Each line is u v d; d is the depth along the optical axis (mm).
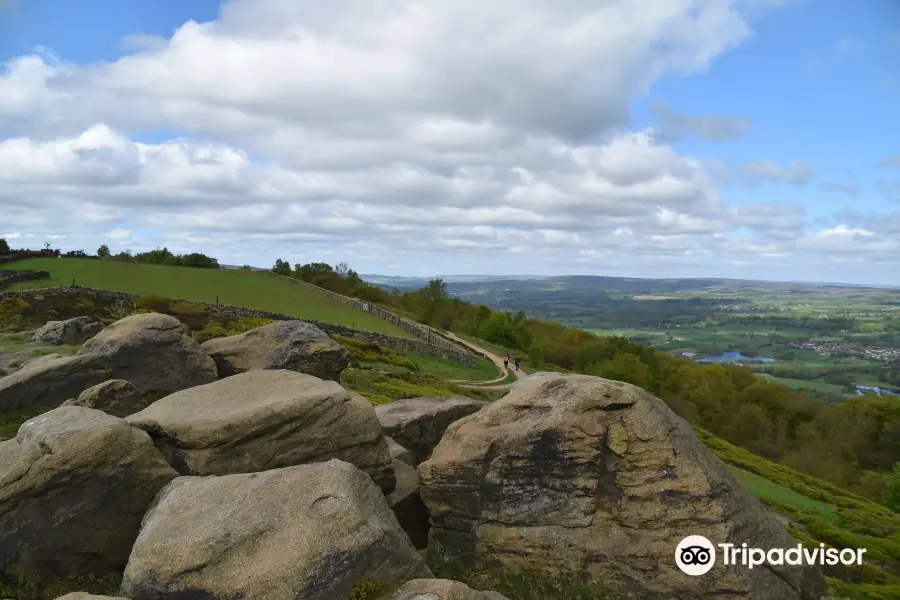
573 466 11914
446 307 124062
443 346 69125
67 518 10109
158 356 22641
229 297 69062
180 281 73250
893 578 22031
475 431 13203
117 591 9812
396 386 38562
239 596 7586
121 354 21812
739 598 10297
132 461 10695
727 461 51188
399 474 14570
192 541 8094
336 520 8570
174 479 10539
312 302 77062
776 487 43188
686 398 90875
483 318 114875
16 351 27719
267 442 12188
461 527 12539
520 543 11852
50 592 9672
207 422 11961
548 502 11961
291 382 14203
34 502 9977
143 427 11938
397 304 122438
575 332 127688
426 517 13922
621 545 11156
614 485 11672
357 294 114250
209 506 9055
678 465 11367
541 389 13430
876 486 64062
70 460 10227
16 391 18906
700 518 10891
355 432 13047
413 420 17719
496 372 66875
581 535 11508
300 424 12562
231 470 11719
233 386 14078
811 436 79875
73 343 31094
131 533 10578
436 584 8258
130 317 23953
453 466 12711
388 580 8648
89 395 15078
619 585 10961
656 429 11789
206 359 23906
